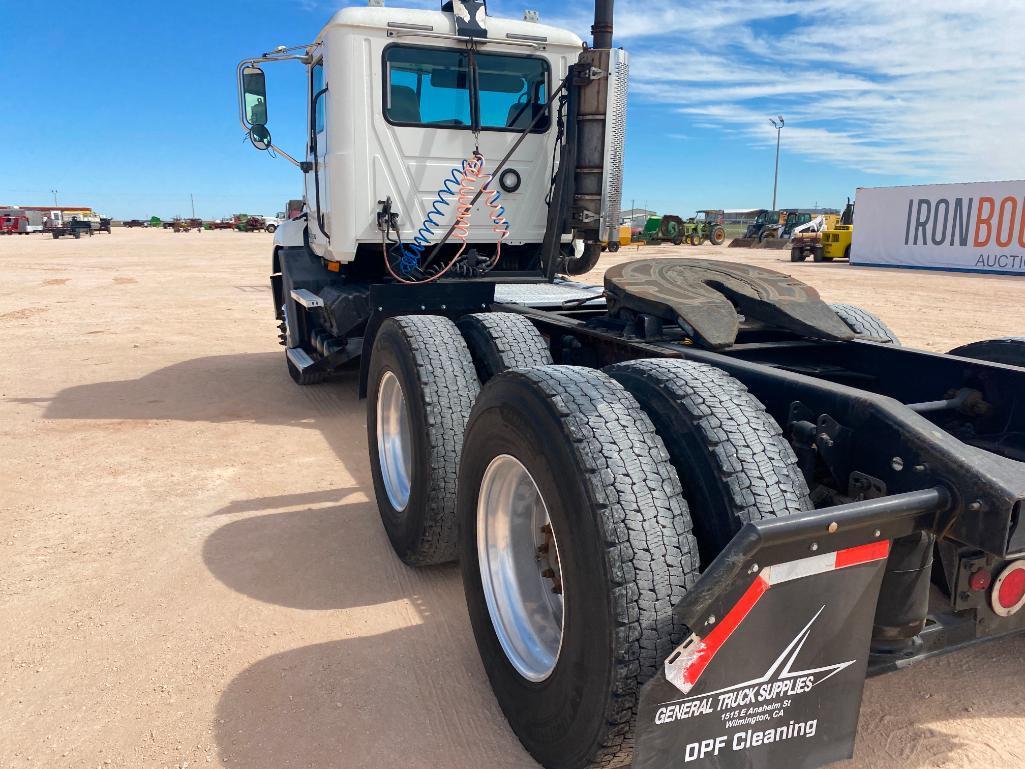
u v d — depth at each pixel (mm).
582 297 5043
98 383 7902
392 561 3852
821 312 3361
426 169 5500
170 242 51469
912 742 2486
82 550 3951
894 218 26812
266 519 4367
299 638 3141
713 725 1817
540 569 2648
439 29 5273
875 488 2061
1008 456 2627
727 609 1703
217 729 2574
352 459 5457
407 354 3527
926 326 11602
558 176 5531
